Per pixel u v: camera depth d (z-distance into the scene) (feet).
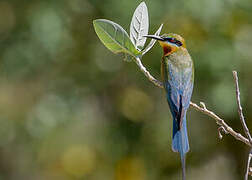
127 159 47.70
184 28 40.83
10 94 49.96
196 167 47.98
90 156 49.90
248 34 41.14
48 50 42.09
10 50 42.63
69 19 43.37
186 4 39.70
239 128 44.39
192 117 46.26
